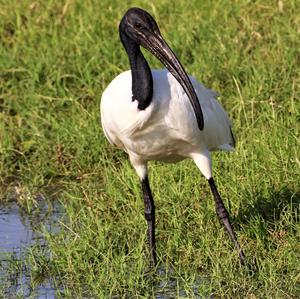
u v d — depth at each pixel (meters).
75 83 14.80
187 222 11.16
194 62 14.71
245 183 11.49
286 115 13.15
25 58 15.34
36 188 12.99
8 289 10.35
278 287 9.69
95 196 12.14
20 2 17.12
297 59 14.48
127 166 12.47
